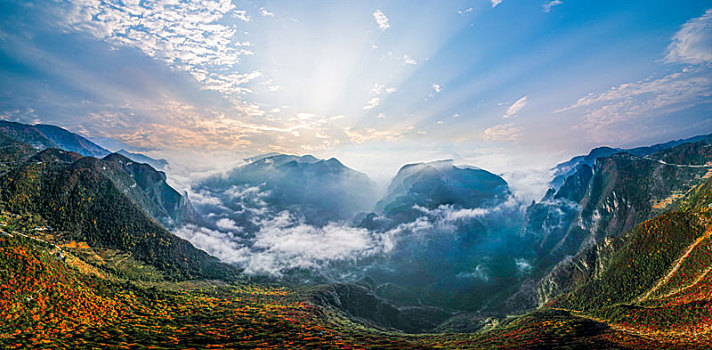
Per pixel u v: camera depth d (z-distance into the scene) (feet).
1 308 429.79
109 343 435.94
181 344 475.31
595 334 561.43
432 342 644.27
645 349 443.32
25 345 380.58
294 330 605.31
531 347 526.57
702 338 469.57
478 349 549.54
